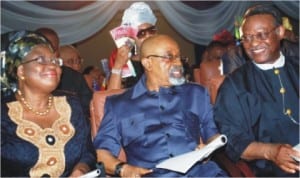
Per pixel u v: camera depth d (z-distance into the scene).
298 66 3.15
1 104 2.72
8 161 2.64
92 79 6.29
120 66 3.83
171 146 2.94
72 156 2.78
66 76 4.02
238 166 2.99
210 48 5.13
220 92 3.14
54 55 2.77
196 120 3.03
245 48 3.07
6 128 2.66
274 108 3.06
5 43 2.75
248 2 8.80
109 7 8.18
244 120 3.07
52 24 7.71
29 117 2.74
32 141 2.67
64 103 2.87
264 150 2.85
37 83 2.69
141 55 3.00
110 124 3.01
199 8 8.98
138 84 3.08
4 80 2.77
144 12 3.82
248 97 3.08
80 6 7.94
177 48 2.97
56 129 2.77
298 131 3.05
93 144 3.00
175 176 2.87
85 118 2.92
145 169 2.81
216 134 3.03
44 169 2.69
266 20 2.97
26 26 7.47
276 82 3.09
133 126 2.99
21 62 2.70
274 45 3.00
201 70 4.41
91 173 2.54
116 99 3.07
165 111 3.00
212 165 2.92
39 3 7.56
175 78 2.94
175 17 8.89
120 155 3.11
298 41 3.80
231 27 8.98
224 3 8.98
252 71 3.14
